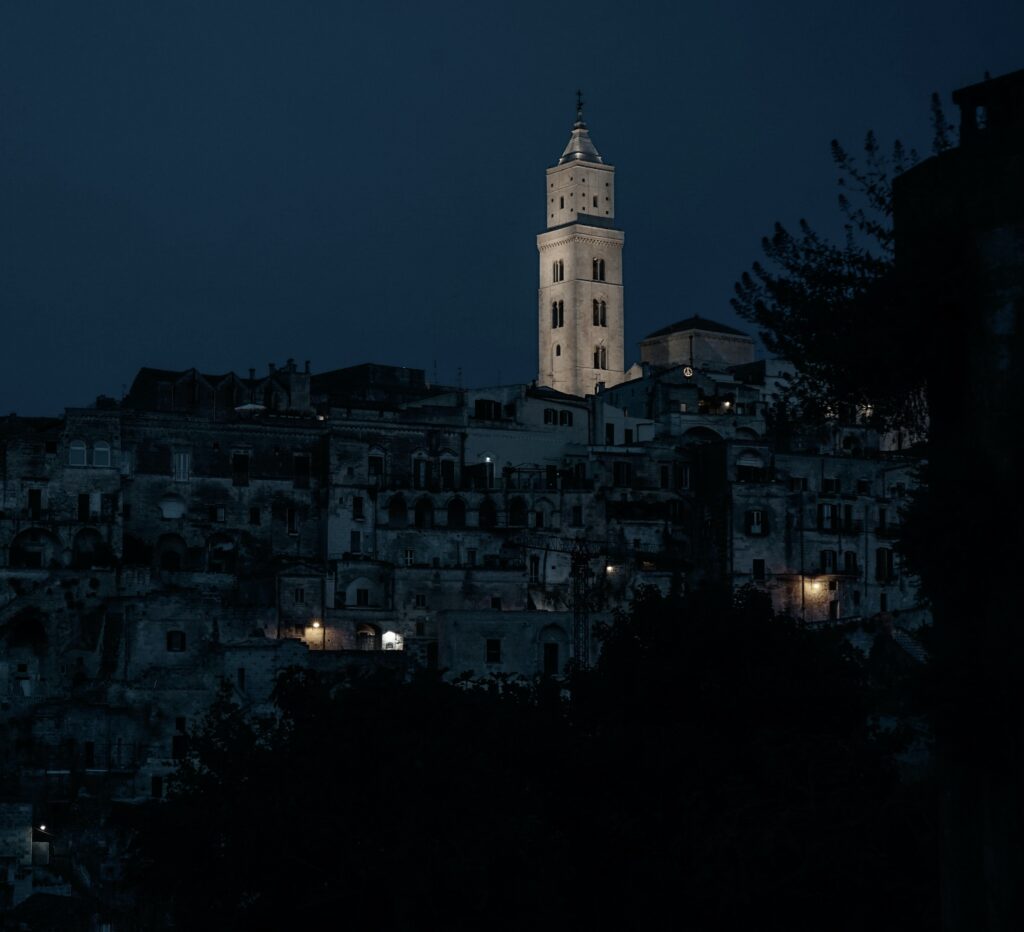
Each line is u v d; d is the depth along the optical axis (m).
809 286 132.75
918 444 107.88
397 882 152.88
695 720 183.50
